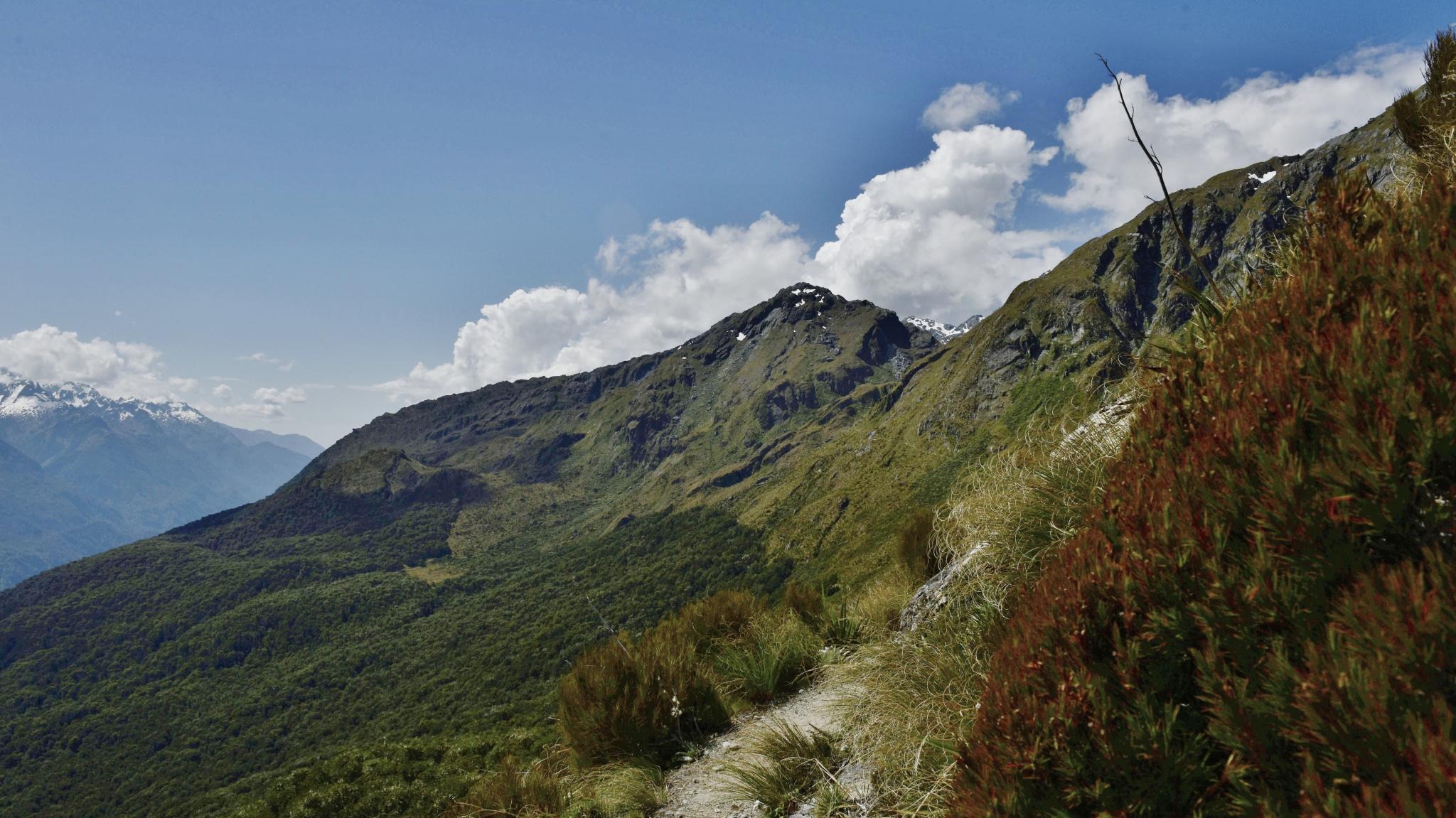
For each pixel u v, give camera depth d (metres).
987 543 5.03
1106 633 2.45
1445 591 1.78
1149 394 3.27
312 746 151.25
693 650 7.46
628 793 5.43
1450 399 2.02
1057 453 4.73
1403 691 1.77
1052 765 2.35
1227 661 2.17
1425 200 2.59
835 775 4.56
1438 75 4.53
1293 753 1.99
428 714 150.00
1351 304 2.49
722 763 5.62
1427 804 1.63
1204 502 2.35
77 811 143.38
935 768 3.64
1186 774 2.14
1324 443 2.17
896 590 7.71
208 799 81.75
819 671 7.18
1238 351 2.67
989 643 4.10
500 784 6.21
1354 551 2.06
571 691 6.61
